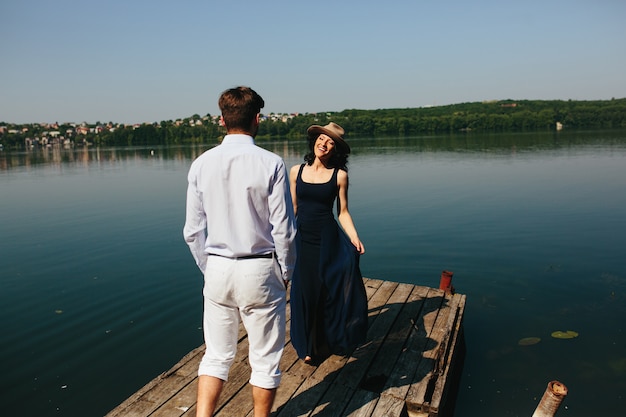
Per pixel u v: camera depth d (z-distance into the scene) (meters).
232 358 2.51
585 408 4.14
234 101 2.29
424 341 3.94
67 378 4.75
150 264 8.48
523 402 4.30
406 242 9.57
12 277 7.94
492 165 24.45
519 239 9.48
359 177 21.27
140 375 4.80
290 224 2.33
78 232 11.37
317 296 3.42
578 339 5.37
